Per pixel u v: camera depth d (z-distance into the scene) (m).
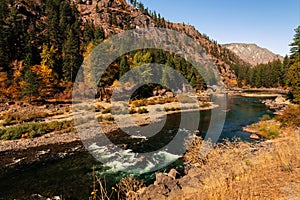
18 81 37.00
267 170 7.59
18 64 42.44
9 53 42.50
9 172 14.31
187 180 9.72
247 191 5.91
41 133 22.92
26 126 23.36
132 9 113.50
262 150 12.43
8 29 44.19
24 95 33.81
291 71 38.47
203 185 8.23
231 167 8.65
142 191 9.04
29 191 11.73
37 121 26.83
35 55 46.09
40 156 17.20
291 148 9.26
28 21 62.16
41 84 36.91
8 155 17.58
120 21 93.88
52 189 11.83
